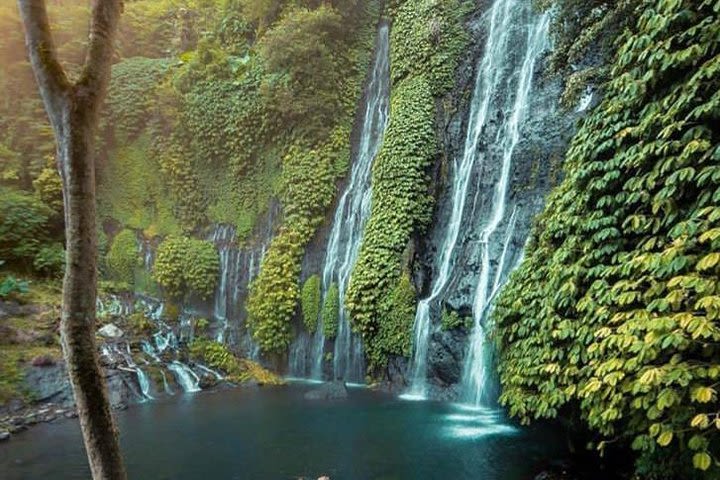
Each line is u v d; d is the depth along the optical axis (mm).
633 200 4688
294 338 12414
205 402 9742
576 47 6602
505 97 11234
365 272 11266
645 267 4184
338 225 12977
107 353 10766
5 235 12922
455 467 6273
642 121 4684
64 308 2740
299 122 13766
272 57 13539
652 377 3637
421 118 12203
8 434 7719
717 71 4023
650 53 4648
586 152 5398
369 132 13773
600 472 5895
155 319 13016
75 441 7527
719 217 3758
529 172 9836
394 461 6504
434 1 13180
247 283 13562
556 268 5523
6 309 10906
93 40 2900
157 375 10609
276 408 9219
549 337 5438
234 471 6324
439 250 11336
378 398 9812
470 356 9242
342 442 7273
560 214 5777
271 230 13719
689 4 4301
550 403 5184
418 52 13000
